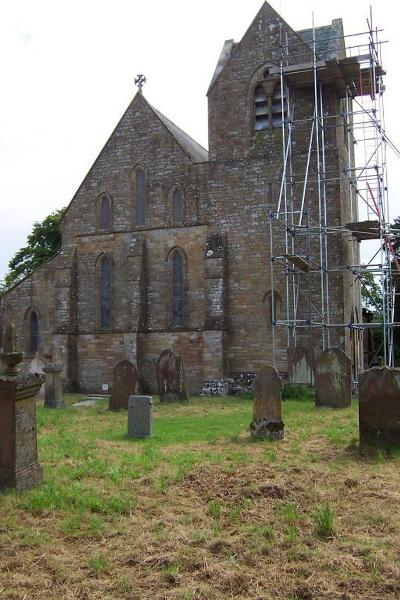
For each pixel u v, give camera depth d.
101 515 8.31
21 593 6.09
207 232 30.03
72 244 32.78
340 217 27.80
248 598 5.85
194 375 29.42
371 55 25.58
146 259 31.06
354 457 11.32
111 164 32.44
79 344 31.97
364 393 11.87
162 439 14.04
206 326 28.47
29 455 9.73
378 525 7.58
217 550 6.97
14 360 9.59
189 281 30.11
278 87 29.78
